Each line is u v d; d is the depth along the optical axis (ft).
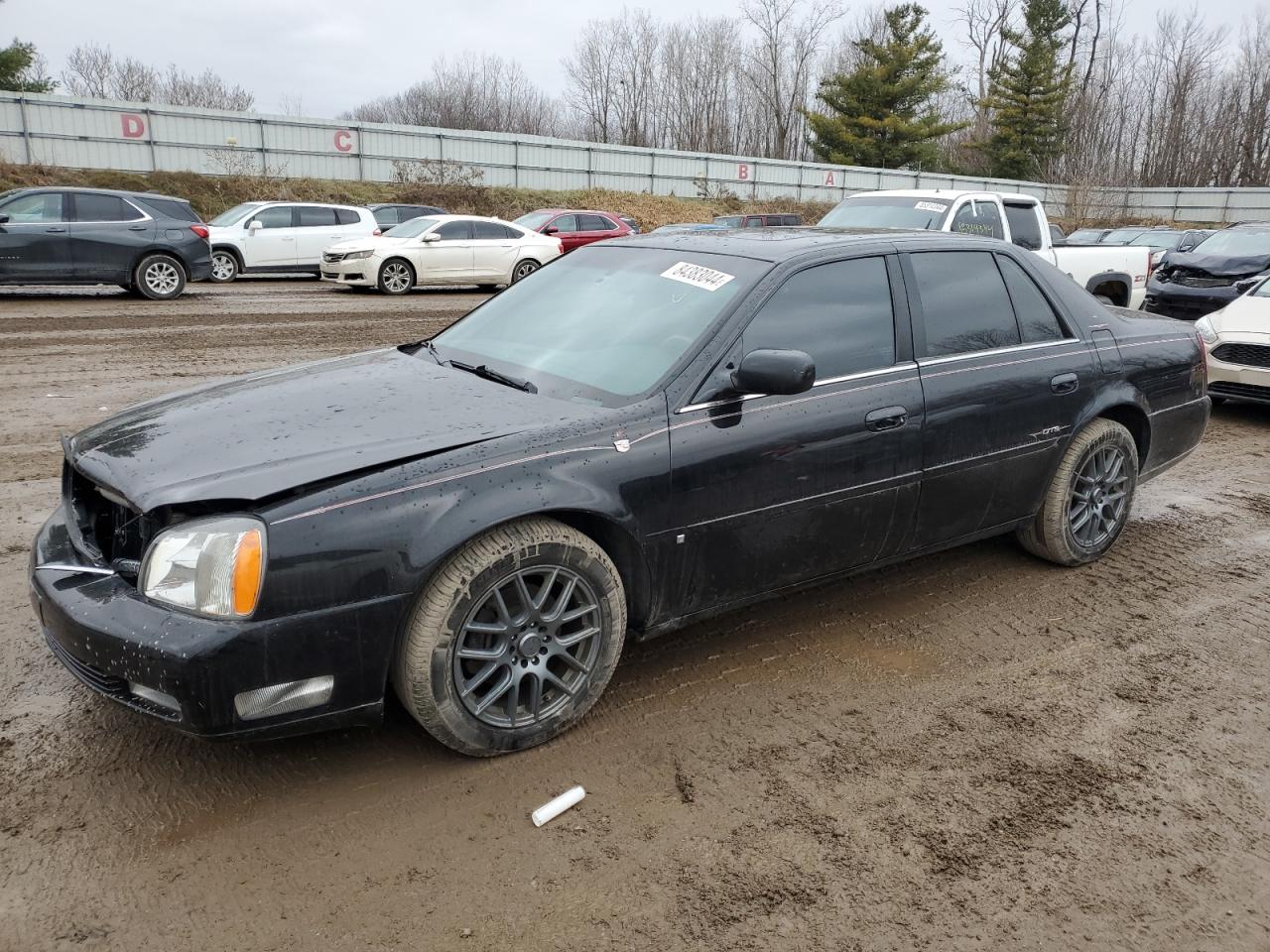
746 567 11.66
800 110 176.35
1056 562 15.85
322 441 9.64
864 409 12.16
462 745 9.85
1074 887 8.54
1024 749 10.68
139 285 49.26
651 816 9.33
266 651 8.51
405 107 240.32
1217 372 28.27
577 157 135.74
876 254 13.08
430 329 41.73
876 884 8.49
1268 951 7.88
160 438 10.06
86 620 8.72
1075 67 205.57
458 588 9.32
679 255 13.08
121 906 7.95
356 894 8.18
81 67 207.62
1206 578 15.83
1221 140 201.36
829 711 11.34
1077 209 146.51
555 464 9.89
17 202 46.34
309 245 65.92
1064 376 14.58
